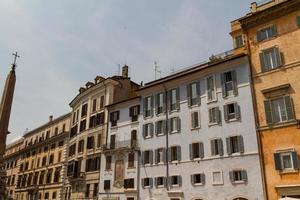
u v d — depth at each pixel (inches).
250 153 1146.0
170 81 1513.3
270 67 1187.9
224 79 1310.3
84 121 2059.5
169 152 1419.8
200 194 1246.3
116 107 1809.8
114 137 1749.5
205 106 1348.4
